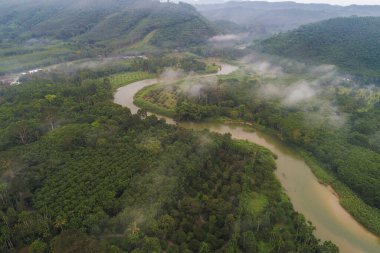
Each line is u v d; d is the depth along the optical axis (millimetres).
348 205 128125
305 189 140750
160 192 117375
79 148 147625
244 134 196375
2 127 168625
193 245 99062
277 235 105000
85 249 86688
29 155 138000
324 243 101062
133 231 98125
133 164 135625
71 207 109688
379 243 112062
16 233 98750
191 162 137875
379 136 175500
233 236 101188
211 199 118562
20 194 113188
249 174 137750
